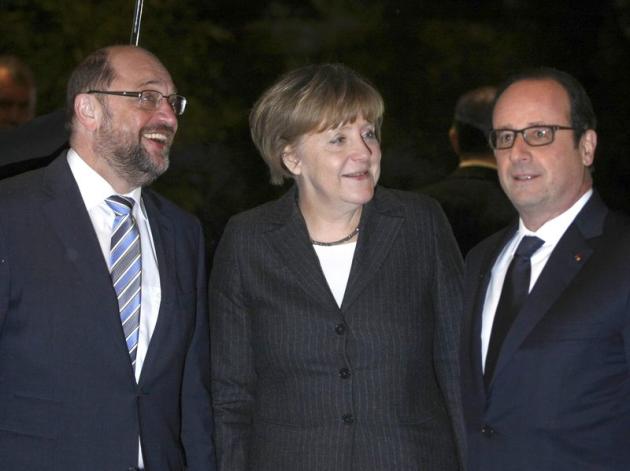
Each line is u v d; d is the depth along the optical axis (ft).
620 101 77.36
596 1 78.59
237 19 76.18
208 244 53.36
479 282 27.40
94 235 26.50
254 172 67.92
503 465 25.52
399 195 28.68
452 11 81.10
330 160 26.94
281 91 27.40
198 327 28.55
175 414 27.61
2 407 25.85
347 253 27.94
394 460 26.84
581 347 24.70
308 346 27.32
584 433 24.66
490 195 37.09
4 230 25.82
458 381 27.76
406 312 27.50
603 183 76.23
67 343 25.81
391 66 79.30
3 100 40.98
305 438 27.20
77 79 27.27
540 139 25.76
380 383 27.14
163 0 63.00
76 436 25.79
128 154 26.91
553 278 25.46
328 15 79.66
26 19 60.95
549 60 79.15
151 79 27.27
